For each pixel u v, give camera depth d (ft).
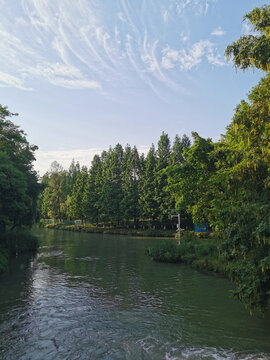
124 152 282.15
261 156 29.09
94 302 46.21
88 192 272.10
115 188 255.70
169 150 226.17
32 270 72.59
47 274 67.87
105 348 30.22
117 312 41.52
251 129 30.60
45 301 46.50
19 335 33.42
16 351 29.58
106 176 269.44
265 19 29.14
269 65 28.25
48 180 362.12
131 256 100.22
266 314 40.65
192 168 75.15
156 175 208.33
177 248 92.58
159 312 41.65
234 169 31.86
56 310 42.19
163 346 30.63
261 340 32.07
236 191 31.83
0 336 33.17
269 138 28.81
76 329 35.19
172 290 54.19
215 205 63.87
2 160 84.23
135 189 236.22
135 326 36.24
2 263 72.90
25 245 109.50
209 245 88.07
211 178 64.69
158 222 222.28
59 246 132.77
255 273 28.66
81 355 28.71
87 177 302.66
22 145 116.57
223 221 32.32
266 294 29.22
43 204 369.71
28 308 43.01
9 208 83.92
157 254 91.40
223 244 32.30
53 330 34.86
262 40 28.37
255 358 27.78
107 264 83.41
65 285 57.36
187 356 28.35
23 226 116.78
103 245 137.90
